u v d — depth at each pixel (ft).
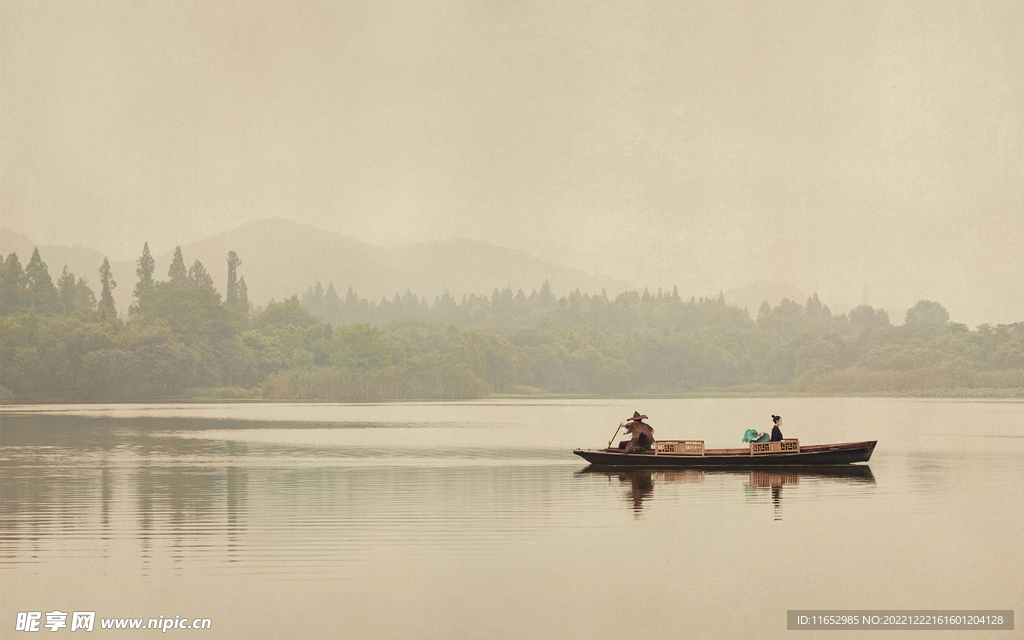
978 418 238.68
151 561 60.49
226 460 124.88
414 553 63.16
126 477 104.12
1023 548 65.62
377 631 47.47
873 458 126.82
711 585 56.39
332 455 133.08
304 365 475.31
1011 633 48.70
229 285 627.46
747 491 92.73
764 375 653.30
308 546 65.36
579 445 152.05
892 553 63.98
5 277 490.49
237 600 52.24
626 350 635.25
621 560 61.72
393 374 436.35
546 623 49.24
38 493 90.43
